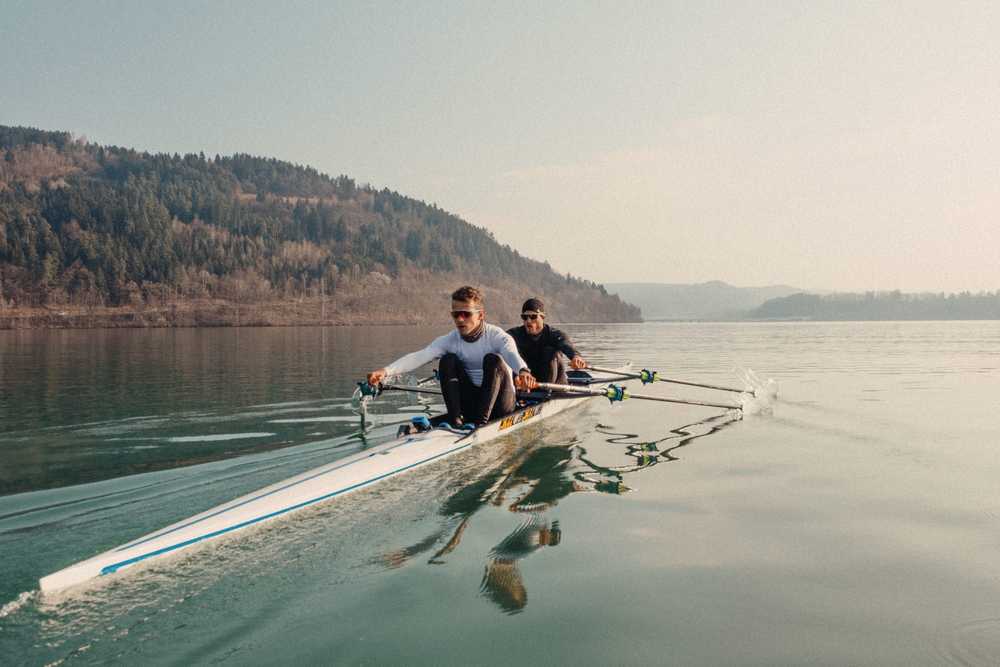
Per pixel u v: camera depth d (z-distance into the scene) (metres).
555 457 7.57
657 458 7.55
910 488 6.16
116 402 12.52
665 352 33.12
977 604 3.58
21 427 9.66
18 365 22.92
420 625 3.29
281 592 3.71
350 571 4.04
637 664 2.93
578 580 3.91
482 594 3.69
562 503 5.62
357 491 5.98
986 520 5.15
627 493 5.97
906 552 4.43
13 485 6.21
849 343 44.09
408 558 4.27
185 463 7.13
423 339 55.00
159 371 20.14
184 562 4.20
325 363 23.89
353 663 2.90
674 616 3.43
